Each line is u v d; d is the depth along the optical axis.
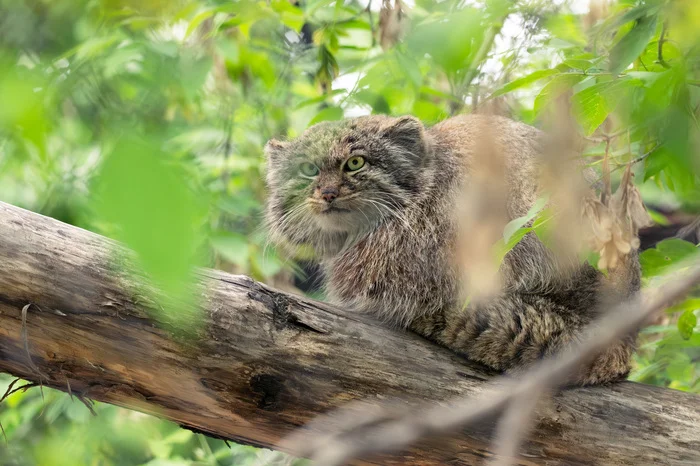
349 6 9.15
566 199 4.31
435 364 6.26
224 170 10.73
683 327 7.23
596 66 5.71
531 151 6.64
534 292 6.67
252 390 5.78
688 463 5.95
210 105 10.73
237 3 8.20
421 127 7.76
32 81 3.39
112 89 4.47
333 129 8.29
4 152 6.79
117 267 5.49
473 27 3.23
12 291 5.48
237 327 5.75
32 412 10.38
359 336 6.14
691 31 4.43
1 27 3.95
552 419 6.04
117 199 1.83
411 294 6.95
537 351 6.41
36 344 5.62
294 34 11.49
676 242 7.21
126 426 10.75
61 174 7.04
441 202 7.44
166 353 5.62
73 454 10.52
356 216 7.95
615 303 6.64
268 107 11.21
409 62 5.78
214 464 10.35
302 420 5.91
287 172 8.52
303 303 6.11
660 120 4.93
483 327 6.49
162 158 1.90
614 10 5.78
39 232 5.59
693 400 6.22
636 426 6.06
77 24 4.16
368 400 5.97
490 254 3.53
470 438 5.83
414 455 5.92
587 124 5.44
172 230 1.84
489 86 5.35
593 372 6.23
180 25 8.67
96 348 5.61
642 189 10.75
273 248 9.51
